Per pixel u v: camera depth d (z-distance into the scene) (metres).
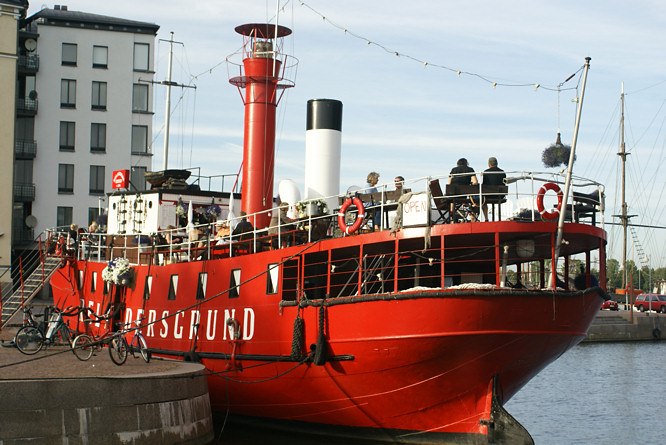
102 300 29.81
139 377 17.56
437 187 18.69
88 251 32.44
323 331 20.11
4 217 53.66
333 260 20.44
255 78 28.52
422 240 19.14
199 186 32.84
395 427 20.88
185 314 25.23
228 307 23.36
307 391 21.42
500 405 19.58
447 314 18.16
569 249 21.97
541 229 18.41
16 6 54.38
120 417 17.08
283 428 23.19
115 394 17.06
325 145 26.25
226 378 22.91
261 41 29.06
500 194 18.45
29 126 62.97
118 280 27.70
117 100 64.56
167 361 22.56
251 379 22.58
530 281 27.00
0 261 53.31
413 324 18.52
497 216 20.00
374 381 19.92
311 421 22.31
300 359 20.66
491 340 18.39
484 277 22.30
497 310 18.06
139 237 28.22
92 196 63.78
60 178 63.22
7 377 16.41
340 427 21.83
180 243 27.92
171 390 18.41
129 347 22.67
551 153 19.31
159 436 17.84
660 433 24.89
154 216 30.06
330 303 20.02
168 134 42.31
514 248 20.75
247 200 28.56
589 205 20.62
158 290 26.88
